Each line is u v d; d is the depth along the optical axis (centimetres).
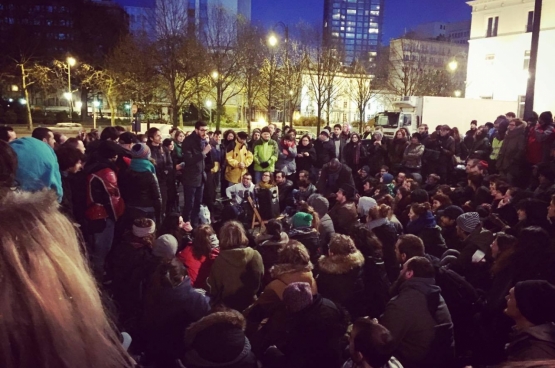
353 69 3697
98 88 3866
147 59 2742
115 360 74
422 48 4828
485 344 362
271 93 2986
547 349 219
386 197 653
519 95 3309
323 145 1077
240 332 260
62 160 491
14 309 65
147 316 326
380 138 1125
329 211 716
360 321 258
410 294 314
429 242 513
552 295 238
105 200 509
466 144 1317
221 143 1068
